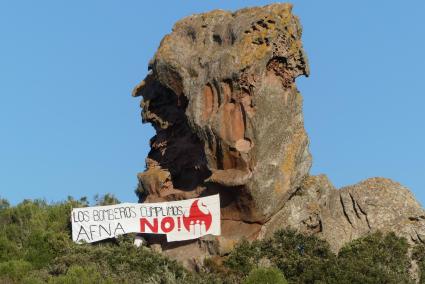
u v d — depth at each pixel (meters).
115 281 63.16
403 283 64.12
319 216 68.94
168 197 69.88
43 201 74.62
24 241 68.94
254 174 66.94
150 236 68.69
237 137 67.06
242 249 66.38
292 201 68.62
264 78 67.75
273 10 68.81
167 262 66.00
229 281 64.44
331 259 65.12
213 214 67.88
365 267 64.19
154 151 72.19
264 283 62.59
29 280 63.09
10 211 72.38
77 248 66.81
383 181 70.50
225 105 67.25
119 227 68.31
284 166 67.94
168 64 68.62
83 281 62.44
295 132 68.62
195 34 69.38
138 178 71.19
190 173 70.19
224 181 67.06
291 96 68.56
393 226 68.94
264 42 67.81
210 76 67.50
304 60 68.94
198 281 64.25
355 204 69.88
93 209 68.50
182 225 68.06
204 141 67.56
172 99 71.25
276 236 66.94
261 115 67.31
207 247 67.31
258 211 67.50
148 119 72.12
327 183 70.44
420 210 69.50
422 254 67.50
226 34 68.50
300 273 64.75
